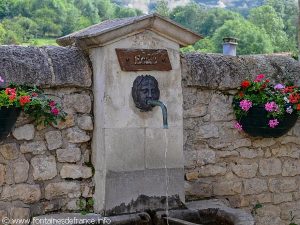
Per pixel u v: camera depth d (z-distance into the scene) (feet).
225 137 14.49
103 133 12.25
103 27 12.74
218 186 14.46
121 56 12.26
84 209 12.75
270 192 15.20
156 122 12.78
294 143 15.53
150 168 12.74
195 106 14.06
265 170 15.11
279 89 14.05
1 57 11.73
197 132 14.12
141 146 12.62
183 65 13.67
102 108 12.27
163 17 12.46
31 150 12.16
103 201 12.28
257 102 13.82
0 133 11.18
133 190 12.53
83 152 12.80
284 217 15.43
